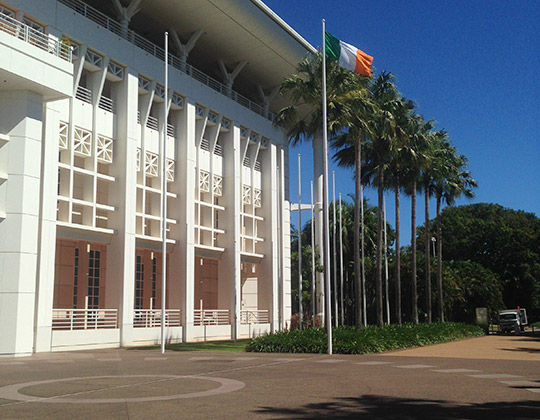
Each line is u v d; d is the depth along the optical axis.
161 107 38.00
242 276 51.81
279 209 50.66
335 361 21.09
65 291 34.50
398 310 40.16
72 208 33.12
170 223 38.72
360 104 31.23
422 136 40.28
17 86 25.50
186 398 11.89
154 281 41.53
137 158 35.91
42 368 18.95
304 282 68.56
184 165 39.25
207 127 43.69
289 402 11.35
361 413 10.06
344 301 65.38
